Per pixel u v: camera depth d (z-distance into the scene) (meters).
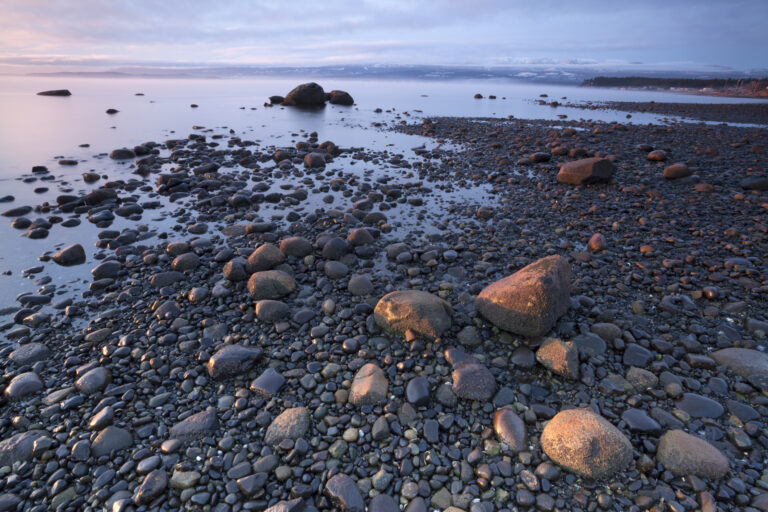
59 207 8.72
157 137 16.97
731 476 3.14
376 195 9.84
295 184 10.81
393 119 24.47
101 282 5.86
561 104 35.97
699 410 3.77
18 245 7.12
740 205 9.47
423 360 4.48
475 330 4.92
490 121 24.16
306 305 5.55
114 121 20.86
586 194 10.41
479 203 9.74
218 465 3.26
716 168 12.88
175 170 11.87
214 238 7.54
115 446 3.42
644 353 4.49
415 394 3.90
